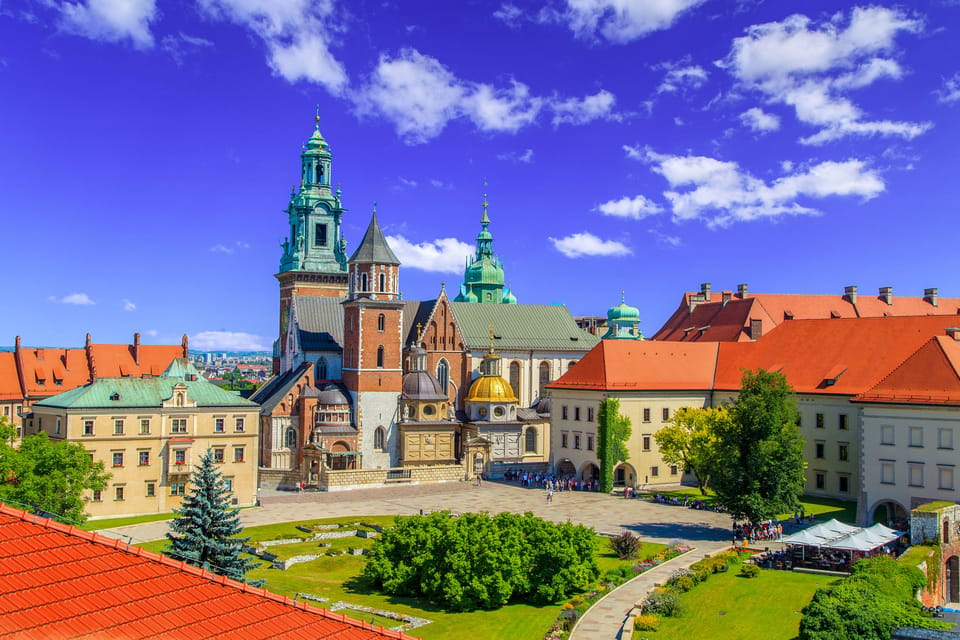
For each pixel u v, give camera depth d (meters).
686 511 105.25
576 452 127.00
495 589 65.69
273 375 173.38
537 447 151.88
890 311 170.75
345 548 84.31
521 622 62.66
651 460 124.38
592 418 124.00
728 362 131.62
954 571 76.00
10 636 26.05
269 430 133.12
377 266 140.38
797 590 67.88
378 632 33.69
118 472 100.50
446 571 67.19
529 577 67.88
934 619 56.28
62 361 148.75
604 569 76.25
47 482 73.88
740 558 77.81
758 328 149.50
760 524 88.00
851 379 110.44
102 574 30.95
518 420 148.25
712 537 89.62
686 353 132.75
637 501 112.88
